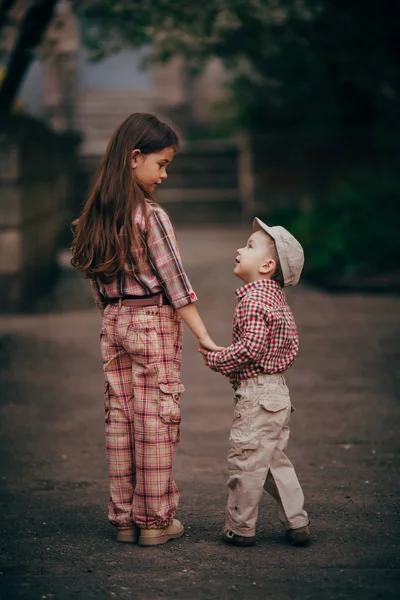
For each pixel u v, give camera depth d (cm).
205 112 2819
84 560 486
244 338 484
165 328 502
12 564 482
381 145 1969
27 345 1112
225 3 1245
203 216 2372
